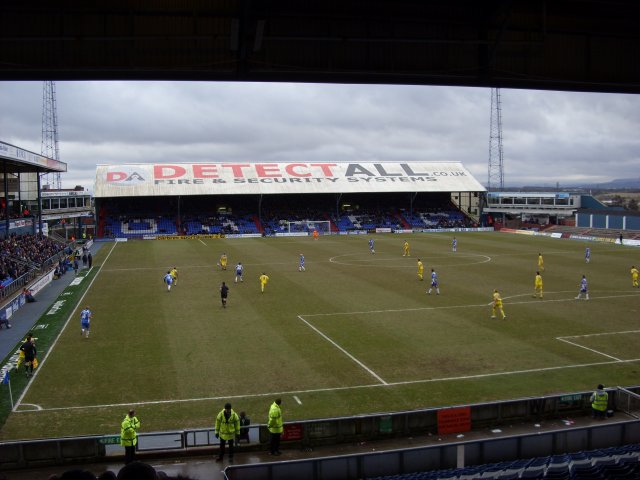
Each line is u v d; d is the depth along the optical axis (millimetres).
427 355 29094
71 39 16109
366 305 41406
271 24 17391
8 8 15961
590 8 18000
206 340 32219
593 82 20266
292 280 52844
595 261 66125
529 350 29906
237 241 92688
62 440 18094
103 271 60156
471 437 20062
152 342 31922
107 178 104438
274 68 18016
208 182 106562
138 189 101750
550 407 21391
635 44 20453
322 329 34531
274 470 15969
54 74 17375
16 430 20469
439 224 115500
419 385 24828
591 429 18156
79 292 47906
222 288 41094
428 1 17266
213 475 17547
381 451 17312
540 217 119875
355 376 26016
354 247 82062
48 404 22859
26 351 26219
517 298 43906
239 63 17812
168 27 16922
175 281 52406
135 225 102875
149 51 17328
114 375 26312
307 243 88562
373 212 118500
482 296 44625
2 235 68500
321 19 17328
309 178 112250
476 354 29250
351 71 18359
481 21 18062
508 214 122812
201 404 22812
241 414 19547
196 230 103000
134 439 18297
